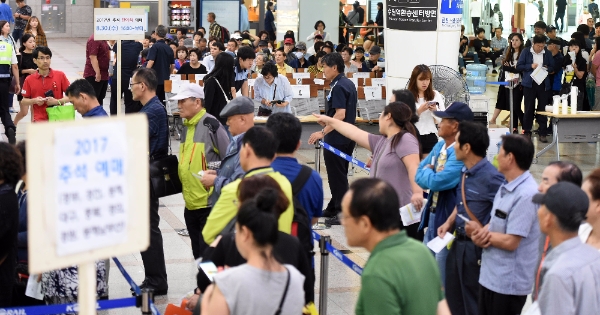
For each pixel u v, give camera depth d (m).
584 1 26.30
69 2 45.09
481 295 6.09
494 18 27.67
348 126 8.04
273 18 30.67
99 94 18.53
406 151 7.25
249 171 5.41
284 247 4.89
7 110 16.02
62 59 33.56
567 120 15.41
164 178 8.06
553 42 17.30
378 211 4.08
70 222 3.29
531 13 26.72
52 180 3.23
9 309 5.66
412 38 13.79
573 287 4.15
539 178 14.16
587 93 18.58
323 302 6.90
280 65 19.09
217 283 4.12
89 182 3.34
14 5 43.50
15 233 6.02
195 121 7.91
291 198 5.35
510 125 17.39
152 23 32.06
